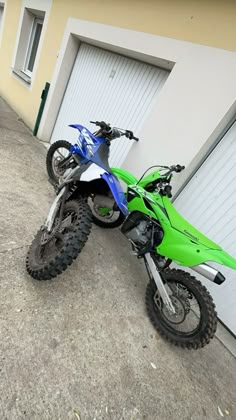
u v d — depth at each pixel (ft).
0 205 8.76
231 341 8.23
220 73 7.73
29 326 5.68
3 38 20.99
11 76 19.89
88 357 5.74
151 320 7.31
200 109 8.23
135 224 7.68
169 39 8.89
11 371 4.82
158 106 9.34
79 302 6.83
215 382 6.64
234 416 6.06
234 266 5.85
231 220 8.28
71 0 13.39
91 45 13.11
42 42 15.66
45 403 4.66
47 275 6.07
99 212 9.43
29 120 17.28
